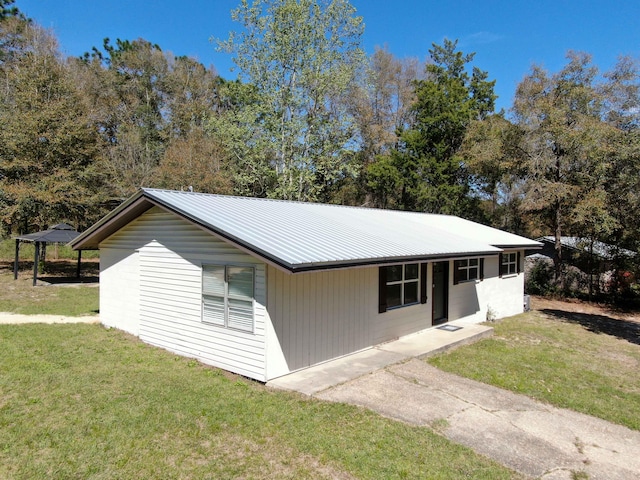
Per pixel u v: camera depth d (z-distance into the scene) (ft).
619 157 45.01
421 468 14.79
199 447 15.71
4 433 16.21
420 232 40.29
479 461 15.48
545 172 66.03
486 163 74.43
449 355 30.19
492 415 19.83
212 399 20.21
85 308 45.09
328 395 21.18
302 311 24.99
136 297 32.50
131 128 103.60
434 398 21.40
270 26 77.77
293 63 79.56
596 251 64.80
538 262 72.13
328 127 81.97
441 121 95.14
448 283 40.29
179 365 25.88
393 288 33.09
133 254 32.65
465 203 98.12
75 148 75.97
